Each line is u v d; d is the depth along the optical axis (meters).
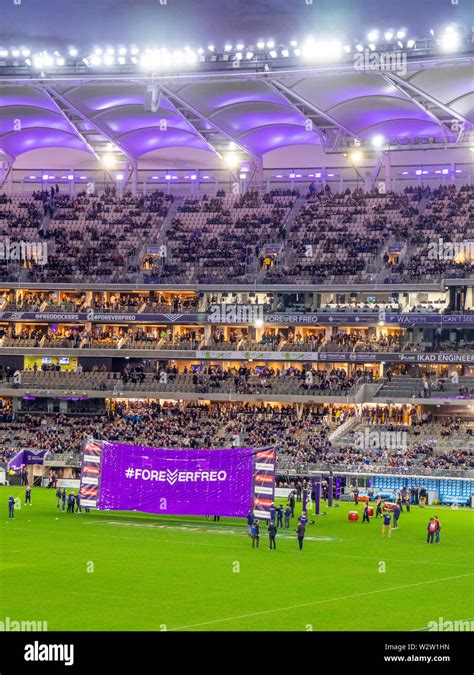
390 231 138.25
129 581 52.03
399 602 48.16
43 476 116.00
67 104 133.12
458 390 120.56
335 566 59.50
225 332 135.62
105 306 137.12
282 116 137.38
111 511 88.38
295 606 46.31
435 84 120.44
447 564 61.75
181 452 81.75
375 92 126.38
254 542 67.19
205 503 80.81
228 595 48.66
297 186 155.00
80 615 43.09
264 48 124.75
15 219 149.62
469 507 102.25
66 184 161.38
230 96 131.25
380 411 123.62
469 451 110.00
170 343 133.50
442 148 136.88
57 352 134.62
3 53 124.38
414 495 104.12
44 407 132.38
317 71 120.69
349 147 140.75
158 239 145.00
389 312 127.50
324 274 133.38
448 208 140.12
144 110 137.62
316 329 133.75
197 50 124.50
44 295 140.00
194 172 158.12
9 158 154.62
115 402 131.12
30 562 58.12
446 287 127.62
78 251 143.38
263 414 125.38
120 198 153.12
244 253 140.12
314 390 124.19
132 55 128.62
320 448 113.56
